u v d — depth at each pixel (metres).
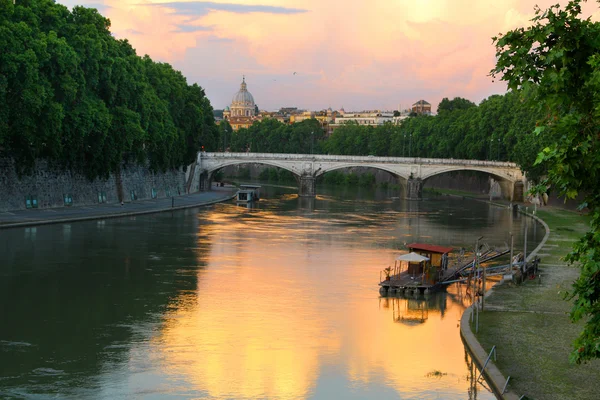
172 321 61.47
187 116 184.25
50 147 116.44
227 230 119.75
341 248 102.50
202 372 49.81
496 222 142.62
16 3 113.12
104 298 68.44
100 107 124.50
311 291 73.81
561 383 44.28
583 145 28.20
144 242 102.00
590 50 29.73
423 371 50.66
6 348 53.31
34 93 104.44
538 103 30.86
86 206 138.88
